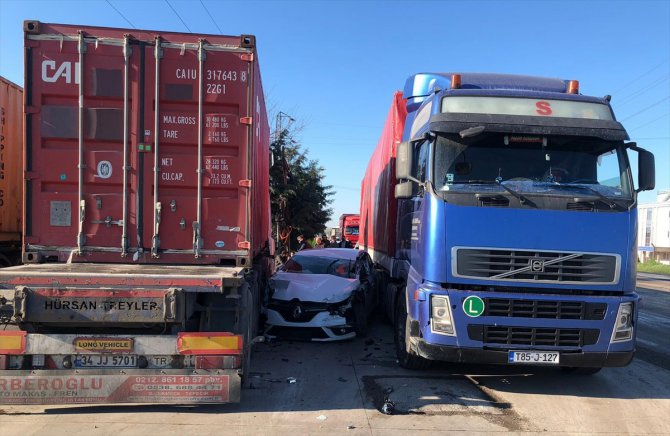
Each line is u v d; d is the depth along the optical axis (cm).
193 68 522
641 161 556
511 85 695
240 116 527
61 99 512
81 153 511
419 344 535
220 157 525
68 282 439
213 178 524
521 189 536
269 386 561
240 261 526
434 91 650
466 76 716
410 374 623
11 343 437
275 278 853
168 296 443
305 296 775
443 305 512
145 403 448
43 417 451
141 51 516
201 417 461
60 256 515
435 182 540
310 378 596
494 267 515
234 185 526
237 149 527
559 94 588
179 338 455
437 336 511
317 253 982
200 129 520
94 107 512
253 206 548
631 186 546
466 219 519
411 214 650
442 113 561
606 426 470
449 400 530
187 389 452
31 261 511
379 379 599
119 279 443
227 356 459
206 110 525
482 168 547
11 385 432
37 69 507
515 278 514
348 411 489
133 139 517
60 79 509
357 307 815
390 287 815
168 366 457
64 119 510
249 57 526
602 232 522
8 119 882
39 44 507
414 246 611
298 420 461
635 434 453
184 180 522
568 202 524
